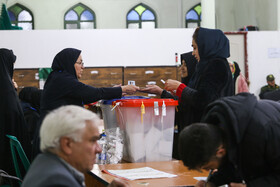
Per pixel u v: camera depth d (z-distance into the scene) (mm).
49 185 1445
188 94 3094
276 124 1854
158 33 9930
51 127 1612
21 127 4172
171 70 9930
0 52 4250
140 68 9906
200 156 1795
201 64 3092
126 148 3369
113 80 9867
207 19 10914
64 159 1622
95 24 17266
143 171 2807
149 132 3270
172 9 17531
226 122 1847
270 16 13297
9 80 4188
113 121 3578
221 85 2965
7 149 4035
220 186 2051
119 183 2053
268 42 10672
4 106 4066
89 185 3176
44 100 3594
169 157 3359
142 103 3174
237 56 10664
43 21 16984
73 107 1685
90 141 1641
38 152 3475
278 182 1849
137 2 17375
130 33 9914
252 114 1869
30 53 9719
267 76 10336
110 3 17297
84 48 9836
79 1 17109
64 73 3619
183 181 2482
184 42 9969
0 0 10250
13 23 16844
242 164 1899
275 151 1824
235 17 16969
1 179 3691
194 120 3178
